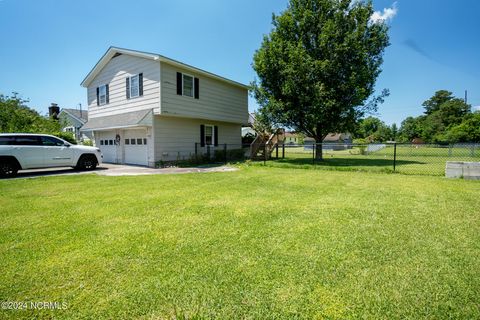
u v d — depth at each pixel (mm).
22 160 8711
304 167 11469
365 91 13836
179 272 2217
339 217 3801
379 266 2301
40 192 5816
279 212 4094
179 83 12453
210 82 14453
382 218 3746
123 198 5176
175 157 13102
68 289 1974
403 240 2906
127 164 13344
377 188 6211
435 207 4359
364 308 1723
